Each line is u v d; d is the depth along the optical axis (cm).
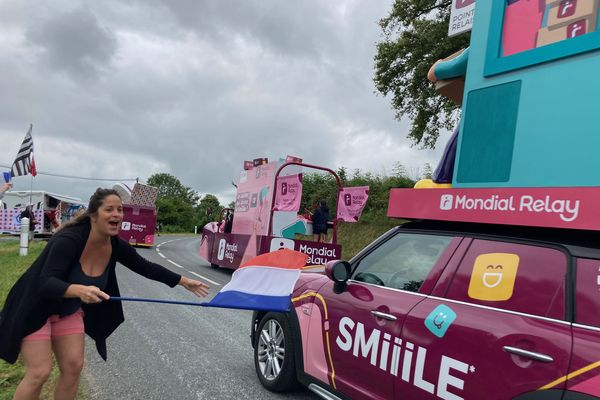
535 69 312
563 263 244
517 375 233
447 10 1817
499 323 253
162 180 10438
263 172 1188
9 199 2634
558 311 235
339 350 350
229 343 586
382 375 308
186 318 717
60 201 2792
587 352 212
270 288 364
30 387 278
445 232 319
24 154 1528
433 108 1945
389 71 1948
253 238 1173
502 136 326
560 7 300
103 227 293
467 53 438
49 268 273
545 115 300
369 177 2319
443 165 403
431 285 304
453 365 264
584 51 283
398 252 347
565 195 246
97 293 267
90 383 435
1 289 761
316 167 1145
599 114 270
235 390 432
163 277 336
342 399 345
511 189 272
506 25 338
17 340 273
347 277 363
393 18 1959
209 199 8925
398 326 304
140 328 646
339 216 1124
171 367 489
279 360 428
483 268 279
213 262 1490
